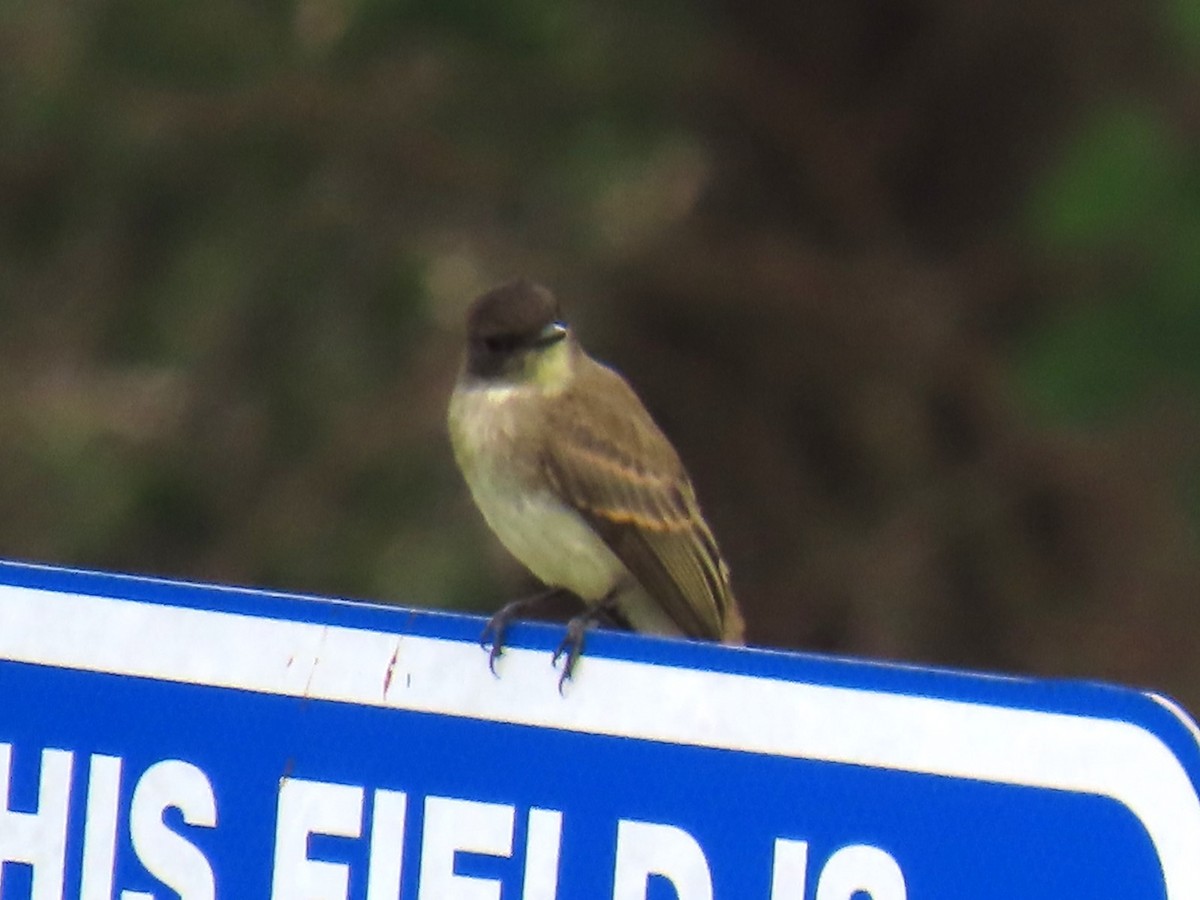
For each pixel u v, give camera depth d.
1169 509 13.28
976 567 13.97
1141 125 12.72
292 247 13.94
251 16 13.91
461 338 13.48
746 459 14.58
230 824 4.55
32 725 4.71
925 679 4.09
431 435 13.30
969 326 14.27
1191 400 12.65
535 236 14.02
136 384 14.14
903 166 15.07
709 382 14.58
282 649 4.55
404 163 13.82
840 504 14.62
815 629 14.22
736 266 14.07
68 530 13.67
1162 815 3.91
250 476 13.73
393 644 4.48
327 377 13.72
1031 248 13.66
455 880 4.39
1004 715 4.03
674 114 14.53
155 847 4.59
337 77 13.83
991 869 4.02
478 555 13.01
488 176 13.92
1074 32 14.49
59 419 13.77
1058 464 13.42
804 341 14.30
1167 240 12.44
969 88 14.88
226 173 14.00
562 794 4.32
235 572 13.41
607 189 14.19
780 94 14.71
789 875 4.15
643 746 4.28
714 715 4.23
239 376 13.91
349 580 13.20
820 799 4.14
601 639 4.33
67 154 13.99
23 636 4.72
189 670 4.61
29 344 14.15
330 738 4.50
